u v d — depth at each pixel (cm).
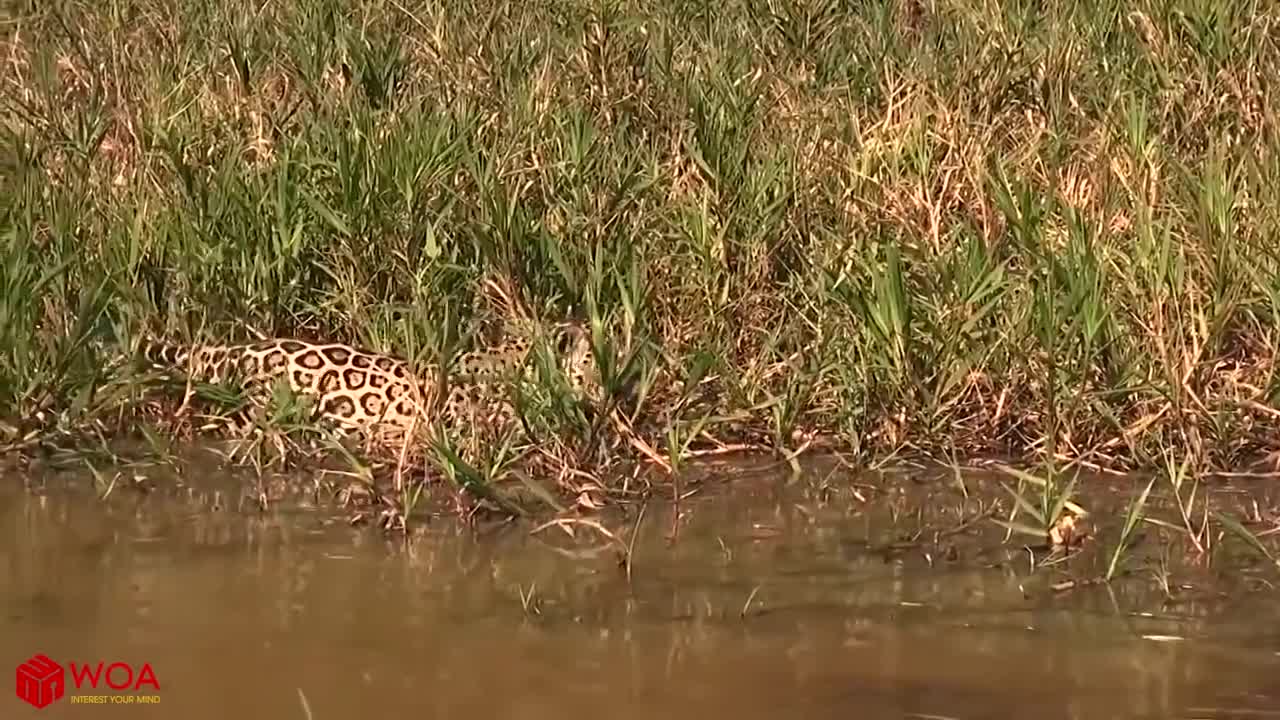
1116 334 1556
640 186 1794
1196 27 2105
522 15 2417
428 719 997
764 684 1046
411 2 2486
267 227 1766
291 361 1609
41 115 2084
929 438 1505
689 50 2261
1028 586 1212
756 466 1486
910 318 1559
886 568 1248
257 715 1002
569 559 1267
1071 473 1462
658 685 1045
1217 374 1533
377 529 1330
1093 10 2298
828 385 1565
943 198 1792
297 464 1482
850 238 1730
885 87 2080
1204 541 1286
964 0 2392
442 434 1423
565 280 1648
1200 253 1609
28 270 1608
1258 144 1823
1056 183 1788
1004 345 1556
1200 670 1067
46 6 2616
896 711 1009
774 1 2467
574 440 1453
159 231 1752
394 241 1733
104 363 1578
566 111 1992
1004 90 2094
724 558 1268
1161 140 1855
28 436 1489
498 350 1593
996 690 1039
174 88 2098
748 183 1836
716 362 1570
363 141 1848
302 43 2291
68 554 1265
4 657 1076
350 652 1092
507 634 1123
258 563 1252
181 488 1423
